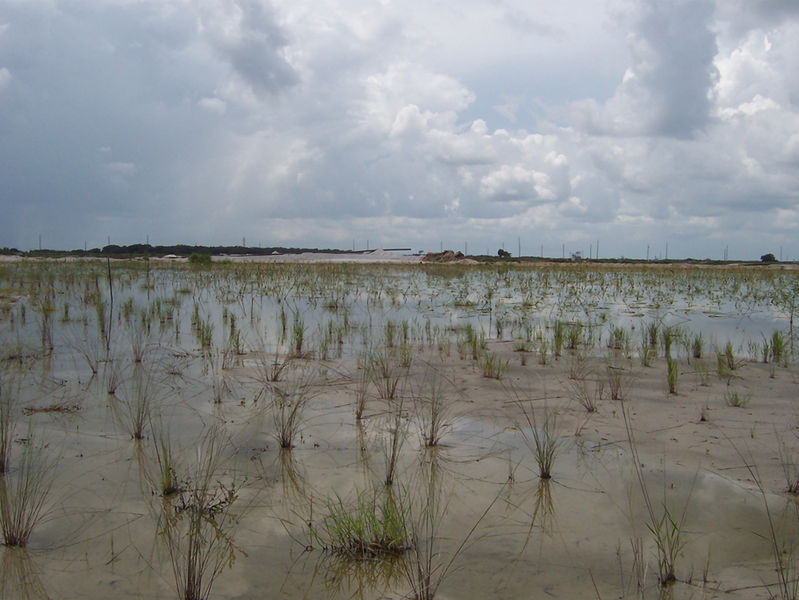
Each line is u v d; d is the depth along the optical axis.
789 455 4.40
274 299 15.20
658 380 6.58
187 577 2.78
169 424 5.07
